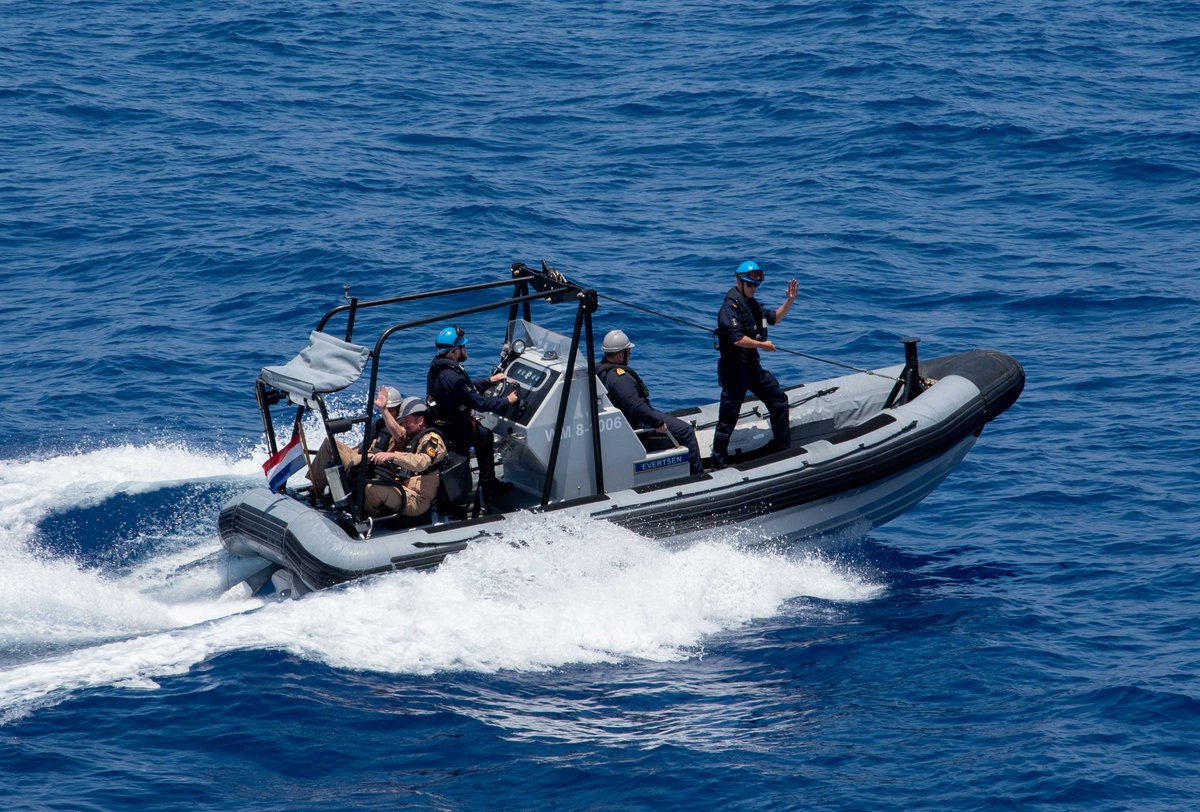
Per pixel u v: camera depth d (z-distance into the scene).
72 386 50.47
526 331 36.91
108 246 65.38
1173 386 50.72
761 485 35.94
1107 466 44.53
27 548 37.03
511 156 81.19
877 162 79.69
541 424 34.66
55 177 74.75
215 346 54.78
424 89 95.69
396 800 26.03
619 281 61.62
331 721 28.52
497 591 32.97
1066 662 32.09
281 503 34.66
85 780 26.22
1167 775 27.30
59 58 99.69
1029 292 60.81
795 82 95.88
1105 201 73.12
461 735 28.22
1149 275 62.47
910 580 37.38
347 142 82.81
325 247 64.75
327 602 32.41
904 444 37.72
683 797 26.31
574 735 28.44
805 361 53.97
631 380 36.06
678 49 107.38
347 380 32.72
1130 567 37.56
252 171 76.50
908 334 56.44
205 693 29.23
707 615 34.19
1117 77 97.38
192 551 37.31
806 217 70.81
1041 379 51.94
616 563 33.94
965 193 74.75
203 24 111.69
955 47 104.81
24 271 62.47
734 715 29.45
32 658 30.78
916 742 28.44
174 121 85.94
